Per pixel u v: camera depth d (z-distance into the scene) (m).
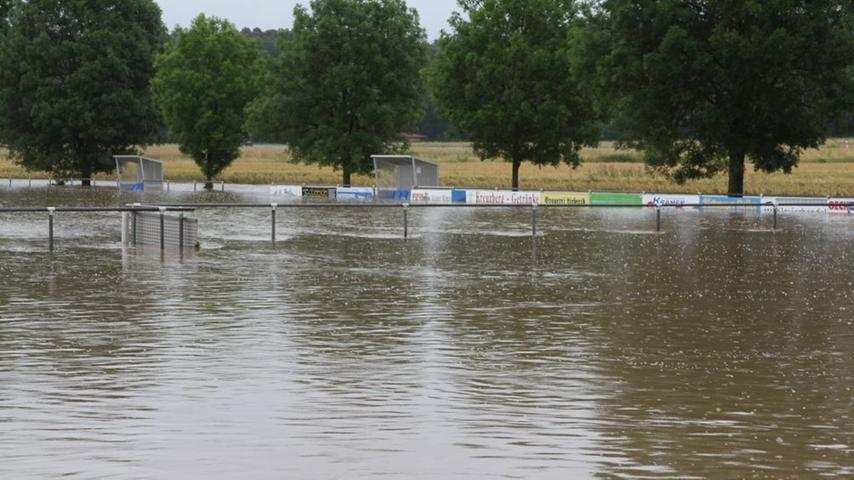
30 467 12.03
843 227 52.56
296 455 12.52
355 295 26.34
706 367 17.55
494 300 25.53
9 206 69.56
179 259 35.47
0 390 15.63
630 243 42.81
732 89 73.12
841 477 11.81
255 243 42.28
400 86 101.81
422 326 21.53
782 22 72.44
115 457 12.41
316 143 100.06
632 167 136.12
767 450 12.81
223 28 111.81
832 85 73.88
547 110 88.31
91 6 116.38
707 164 79.94
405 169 82.62
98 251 38.34
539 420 14.12
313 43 99.88
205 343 19.44
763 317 23.02
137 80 118.38
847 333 20.92
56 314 22.89
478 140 91.50
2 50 117.06
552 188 99.38
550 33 91.00
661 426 13.84
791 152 77.00
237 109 111.31
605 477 11.79
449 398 15.29
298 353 18.53
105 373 16.83
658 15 73.81
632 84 76.56
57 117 114.12
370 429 13.66
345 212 66.56
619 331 21.06
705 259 36.16
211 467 12.07
